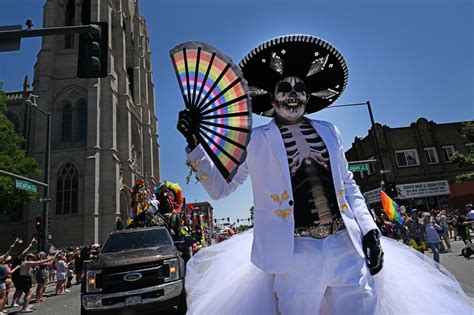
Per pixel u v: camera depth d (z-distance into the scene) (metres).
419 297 1.93
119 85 43.91
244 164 2.10
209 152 1.83
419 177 27.38
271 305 1.87
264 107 2.64
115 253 7.24
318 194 2.00
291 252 1.82
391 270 2.08
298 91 2.23
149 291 6.41
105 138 38.22
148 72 58.75
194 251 11.67
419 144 28.08
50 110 38.50
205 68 1.84
